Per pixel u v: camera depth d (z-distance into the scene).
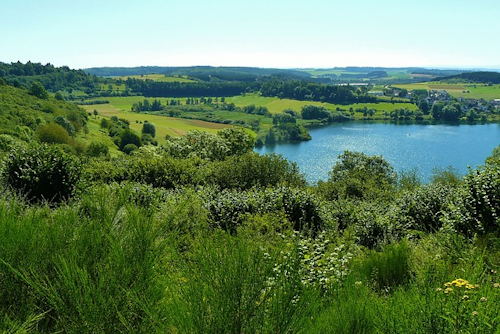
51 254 2.37
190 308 1.97
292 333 2.05
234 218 8.85
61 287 2.05
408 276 4.38
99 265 2.23
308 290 2.30
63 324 2.01
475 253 4.45
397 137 113.19
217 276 2.04
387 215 8.58
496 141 103.75
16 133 60.50
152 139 93.00
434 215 8.05
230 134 30.42
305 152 93.62
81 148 69.12
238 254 2.09
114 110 153.62
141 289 2.14
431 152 91.00
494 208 5.96
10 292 2.25
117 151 79.31
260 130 119.00
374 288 4.10
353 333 2.50
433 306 2.56
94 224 2.46
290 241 4.07
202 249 2.15
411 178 25.20
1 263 2.24
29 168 9.57
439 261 3.98
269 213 8.83
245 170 17.83
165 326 1.99
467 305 2.52
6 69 186.75
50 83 186.12
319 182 21.20
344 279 3.50
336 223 9.71
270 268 2.15
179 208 3.00
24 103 86.06
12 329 1.97
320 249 4.61
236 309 1.97
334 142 106.62
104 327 1.97
